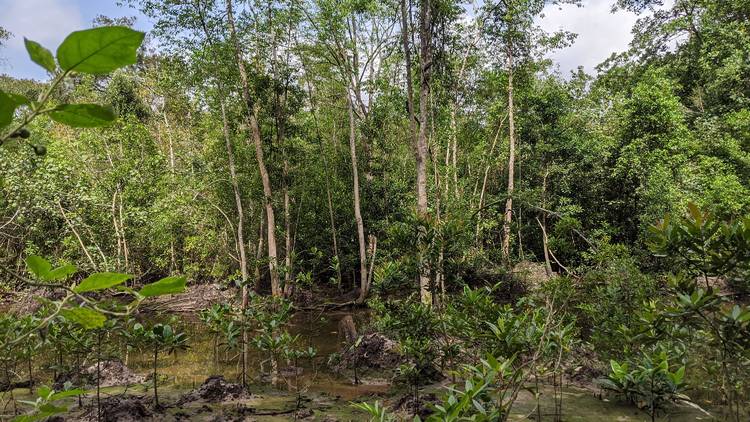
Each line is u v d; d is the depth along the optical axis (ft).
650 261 25.02
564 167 62.75
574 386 19.19
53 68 2.04
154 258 60.39
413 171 68.54
